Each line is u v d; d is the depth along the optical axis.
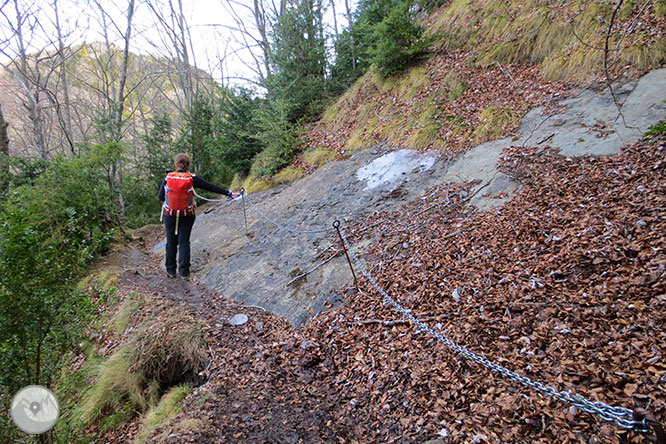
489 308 3.03
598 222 3.39
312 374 3.25
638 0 5.74
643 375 2.02
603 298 2.65
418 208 5.20
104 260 6.96
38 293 2.29
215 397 3.05
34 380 2.40
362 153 7.49
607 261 2.94
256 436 2.57
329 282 4.57
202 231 7.70
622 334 2.33
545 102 5.76
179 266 5.88
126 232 9.38
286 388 3.09
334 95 10.70
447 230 4.45
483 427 2.10
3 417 2.28
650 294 2.52
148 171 14.52
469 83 7.18
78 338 2.76
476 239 4.03
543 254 3.36
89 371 3.87
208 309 4.73
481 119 6.17
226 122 10.55
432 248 4.24
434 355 2.83
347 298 4.14
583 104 5.30
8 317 2.21
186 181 5.39
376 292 4.00
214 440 2.55
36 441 2.51
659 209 3.17
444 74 7.71
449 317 3.15
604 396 1.99
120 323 4.64
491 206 4.51
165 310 4.64
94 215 7.33
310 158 8.36
